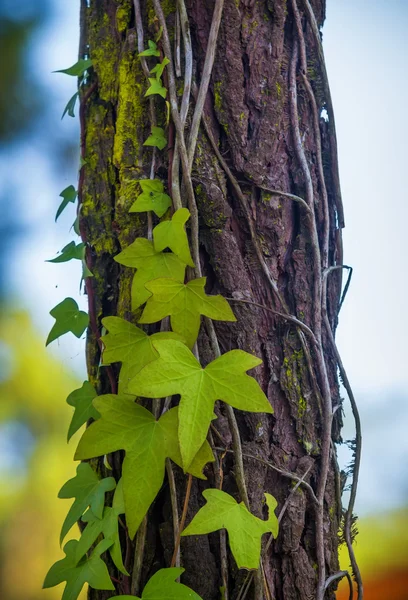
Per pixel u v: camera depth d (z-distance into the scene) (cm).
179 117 111
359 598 115
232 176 113
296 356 114
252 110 114
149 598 108
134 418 109
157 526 112
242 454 112
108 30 115
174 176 111
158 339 108
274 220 114
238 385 107
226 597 111
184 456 106
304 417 114
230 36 114
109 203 114
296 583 113
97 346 115
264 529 109
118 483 111
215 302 110
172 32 113
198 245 112
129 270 113
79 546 111
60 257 115
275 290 114
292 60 115
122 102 113
